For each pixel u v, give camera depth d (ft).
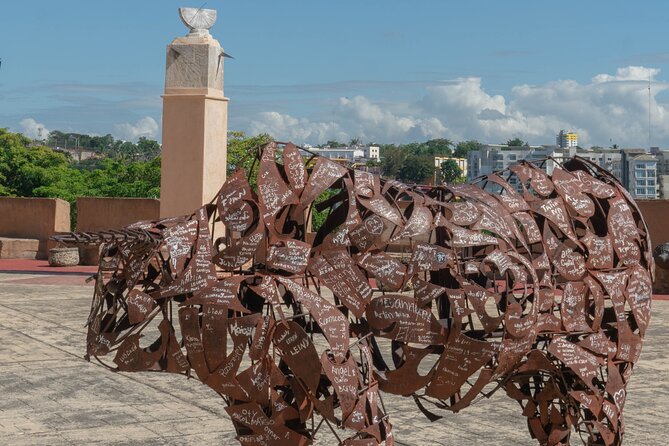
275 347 14.56
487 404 27.89
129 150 383.65
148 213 75.15
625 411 27.04
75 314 47.03
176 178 56.65
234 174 14.46
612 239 16.81
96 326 14.26
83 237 13.58
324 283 14.25
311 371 14.06
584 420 17.35
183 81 56.65
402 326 14.65
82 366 33.65
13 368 33.17
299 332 14.06
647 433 24.45
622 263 16.93
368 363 14.69
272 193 14.33
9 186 139.33
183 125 56.54
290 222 15.26
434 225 14.79
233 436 24.23
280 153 16.25
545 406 18.20
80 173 144.77
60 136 447.83
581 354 16.19
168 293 13.84
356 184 14.83
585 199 16.75
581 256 16.33
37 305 50.42
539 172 16.76
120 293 14.26
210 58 56.49
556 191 16.62
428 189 16.08
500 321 15.08
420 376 15.17
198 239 14.14
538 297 15.47
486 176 16.97
